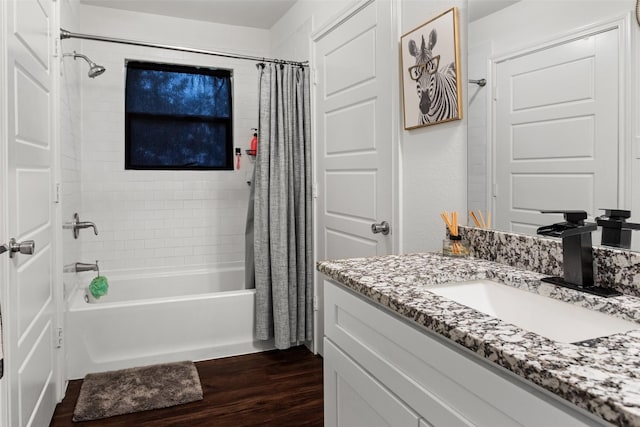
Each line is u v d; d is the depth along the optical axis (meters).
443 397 0.92
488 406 0.80
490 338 0.79
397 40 2.13
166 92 3.80
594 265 1.15
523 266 1.36
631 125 1.10
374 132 2.35
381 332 1.15
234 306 2.98
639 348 0.74
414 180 2.04
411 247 2.07
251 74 4.00
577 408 0.63
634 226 1.09
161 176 3.74
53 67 2.21
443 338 0.92
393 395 1.10
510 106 1.48
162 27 3.69
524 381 0.73
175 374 2.62
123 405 2.24
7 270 1.40
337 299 1.40
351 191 2.60
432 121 1.88
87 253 3.53
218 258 3.93
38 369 1.86
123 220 3.63
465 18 1.70
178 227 3.80
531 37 1.39
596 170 1.19
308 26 3.12
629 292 1.06
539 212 1.37
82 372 2.62
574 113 1.25
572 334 1.06
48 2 2.09
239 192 3.99
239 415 2.18
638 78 1.08
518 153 1.45
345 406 1.36
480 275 1.35
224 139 4.01
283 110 2.98
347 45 2.61
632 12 1.09
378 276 1.28
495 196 1.54
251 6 3.50
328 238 2.89
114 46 3.55
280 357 2.95
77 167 3.24
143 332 2.76
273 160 2.93
